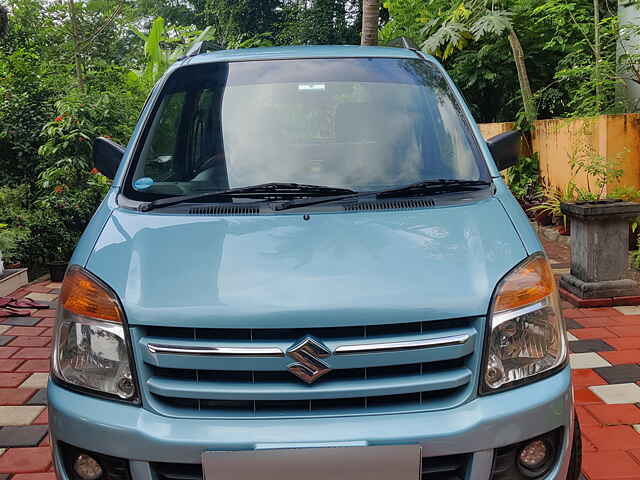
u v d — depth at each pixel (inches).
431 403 74.7
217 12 1128.8
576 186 298.4
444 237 85.4
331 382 73.9
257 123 112.6
